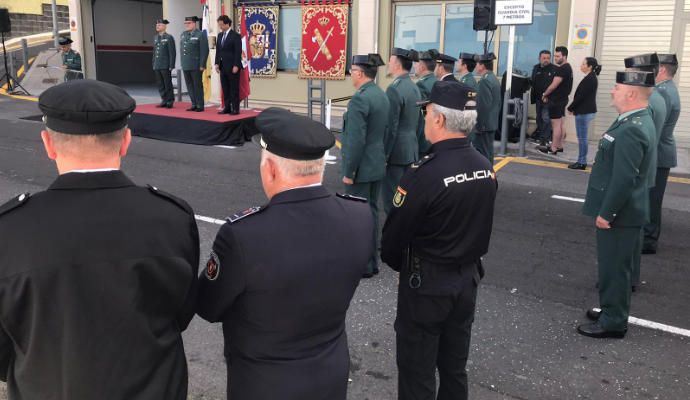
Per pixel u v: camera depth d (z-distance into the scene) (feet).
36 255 4.62
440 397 9.08
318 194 6.02
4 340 4.87
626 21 36.24
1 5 70.23
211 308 5.75
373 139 15.25
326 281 5.83
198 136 34.04
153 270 4.96
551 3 38.17
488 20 33.40
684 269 17.21
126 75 67.00
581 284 15.90
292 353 5.81
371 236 6.40
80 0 59.72
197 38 36.04
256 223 5.66
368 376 11.30
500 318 13.82
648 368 11.81
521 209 22.91
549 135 34.86
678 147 36.99
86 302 4.72
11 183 23.90
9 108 44.86
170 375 5.28
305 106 46.78
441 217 8.04
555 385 11.14
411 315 8.50
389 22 43.45
